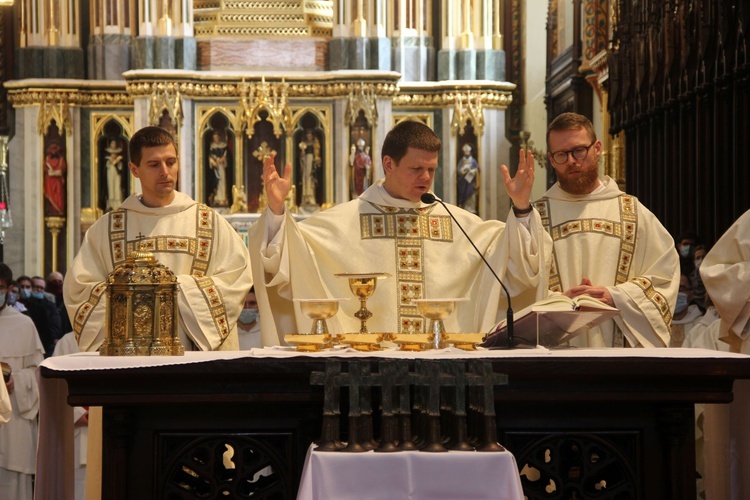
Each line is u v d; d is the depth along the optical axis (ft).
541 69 77.20
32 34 73.46
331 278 20.33
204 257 21.20
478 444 14.49
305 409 15.65
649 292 19.83
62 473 17.28
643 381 15.38
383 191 20.85
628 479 15.96
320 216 20.68
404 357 14.90
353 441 14.37
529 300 20.13
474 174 71.92
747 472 18.19
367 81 70.03
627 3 51.42
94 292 20.01
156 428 15.84
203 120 70.49
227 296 20.20
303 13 72.13
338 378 14.49
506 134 77.36
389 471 13.91
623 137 55.88
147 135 20.97
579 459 16.16
